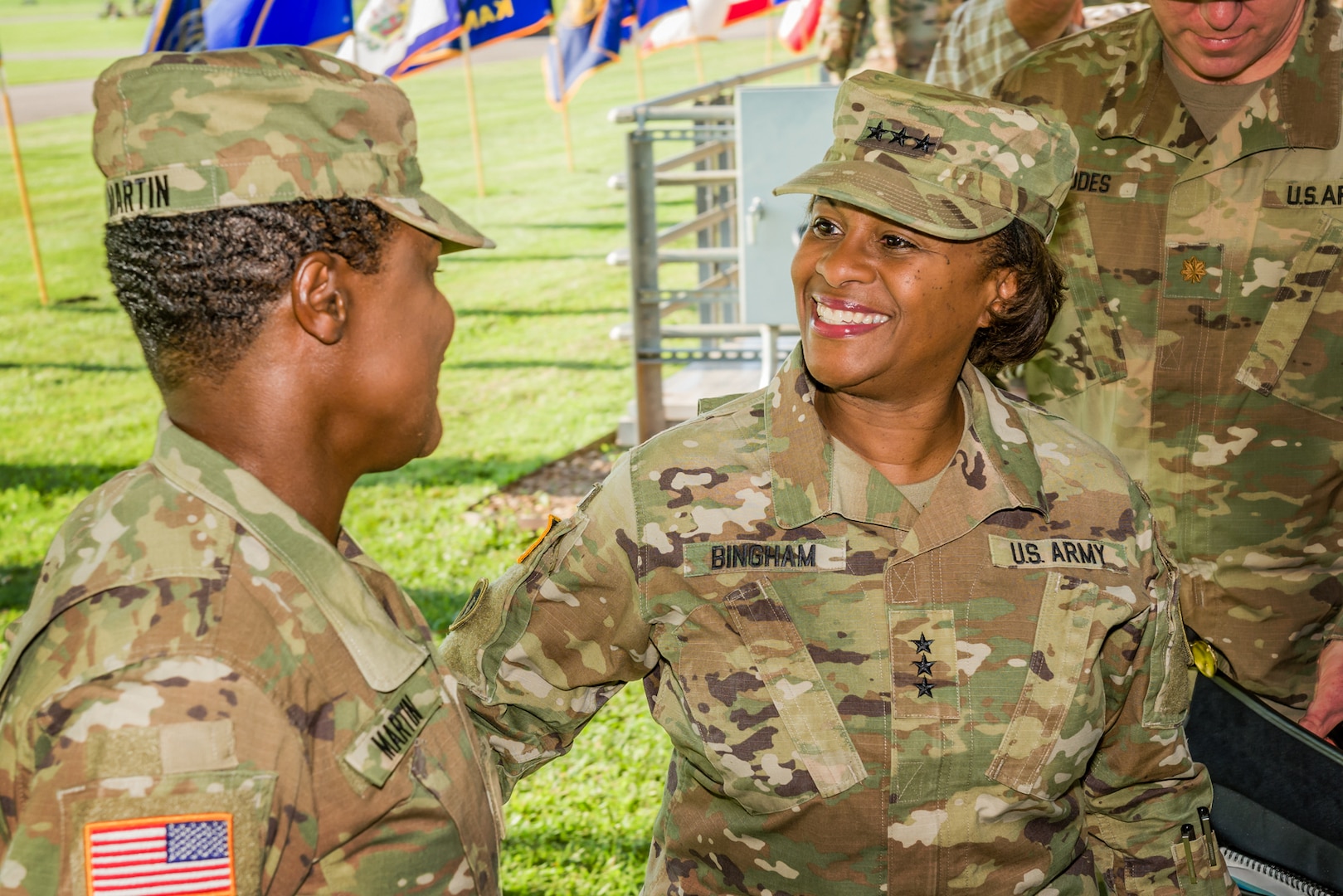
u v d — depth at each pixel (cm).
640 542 158
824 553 158
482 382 866
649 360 634
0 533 633
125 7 5359
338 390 117
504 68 3344
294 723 108
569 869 340
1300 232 245
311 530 114
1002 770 155
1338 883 203
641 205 607
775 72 809
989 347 171
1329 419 252
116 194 110
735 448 162
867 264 151
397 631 119
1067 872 167
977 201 151
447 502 633
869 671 156
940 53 405
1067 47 261
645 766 390
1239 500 257
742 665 157
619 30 1057
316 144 111
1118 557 163
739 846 163
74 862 97
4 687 105
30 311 1169
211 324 111
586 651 165
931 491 164
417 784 118
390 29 948
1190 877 178
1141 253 253
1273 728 204
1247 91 243
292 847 109
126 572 105
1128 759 173
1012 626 158
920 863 156
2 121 2472
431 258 124
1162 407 257
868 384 156
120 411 861
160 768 99
